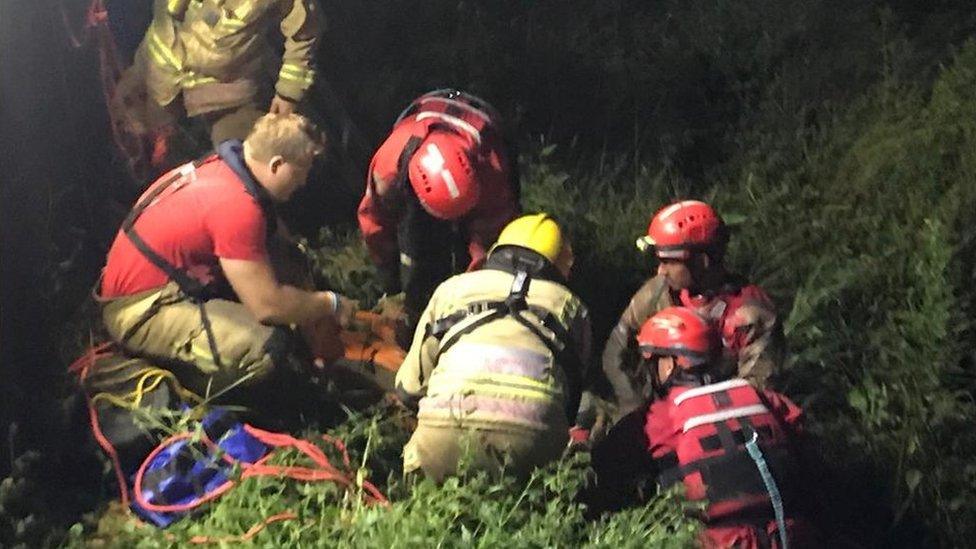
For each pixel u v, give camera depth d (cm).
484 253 493
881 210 600
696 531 395
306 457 443
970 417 498
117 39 635
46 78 532
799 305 544
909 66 697
